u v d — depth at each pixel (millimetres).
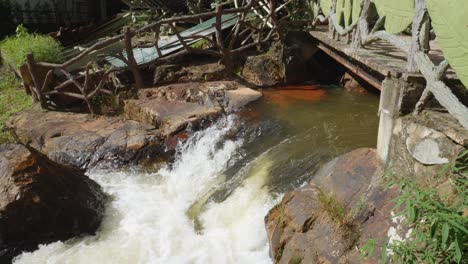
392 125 3664
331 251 3449
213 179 5504
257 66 7914
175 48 8164
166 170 5957
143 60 7934
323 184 4113
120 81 7863
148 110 6680
